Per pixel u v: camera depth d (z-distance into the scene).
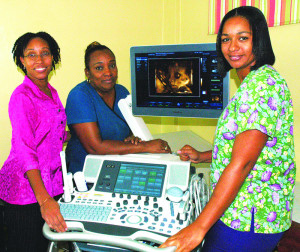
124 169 1.35
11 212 1.42
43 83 1.44
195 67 1.39
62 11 2.10
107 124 1.60
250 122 0.90
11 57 1.97
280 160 1.00
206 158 1.42
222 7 2.22
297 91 1.98
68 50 2.17
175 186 1.27
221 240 1.08
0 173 1.43
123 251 1.14
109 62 1.54
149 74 1.47
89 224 1.11
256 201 1.01
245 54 1.01
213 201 0.93
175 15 2.66
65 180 1.24
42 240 1.50
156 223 1.10
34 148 1.29
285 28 1.97
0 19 1.90
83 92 1.53
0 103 1.99
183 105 1.46
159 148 1.48
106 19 2.32
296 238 1.58
